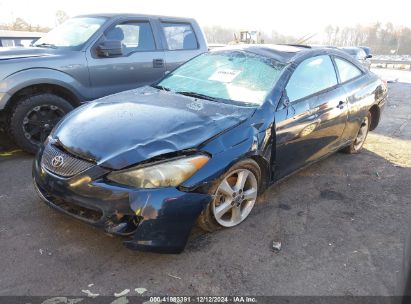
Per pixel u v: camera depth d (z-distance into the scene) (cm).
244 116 314
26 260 268
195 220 266
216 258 282
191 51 612
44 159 295
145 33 557
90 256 276
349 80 455
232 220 319
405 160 523
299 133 357
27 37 791
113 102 346
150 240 251
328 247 305
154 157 257
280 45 437
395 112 850
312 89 385
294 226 333
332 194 402
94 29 509
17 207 338
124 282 253
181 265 272
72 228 309
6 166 433
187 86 385
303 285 260
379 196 404
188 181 260
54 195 275
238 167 300
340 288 259
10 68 425
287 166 362
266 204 370
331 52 438
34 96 446
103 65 501
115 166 254
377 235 328
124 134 279
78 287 246
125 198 247
